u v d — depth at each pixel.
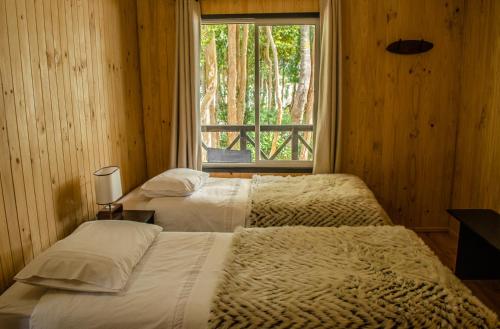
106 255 1.83
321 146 3.84
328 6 3.59
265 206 2.90
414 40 3.66
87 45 2.83
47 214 2.30
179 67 3.77
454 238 3.84
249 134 4.14
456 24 3.69
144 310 1.61
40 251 2.22
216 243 2.26
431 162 3.92
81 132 2.73
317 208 2.86
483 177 3.38
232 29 3.96
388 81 3.81
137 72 3.86
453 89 3.79
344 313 1.52
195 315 1.57
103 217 2.71
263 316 1.52
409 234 2.27
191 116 3.82
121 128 3.47
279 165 4.12
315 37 3.86
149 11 3.83
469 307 1.54
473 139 3.54
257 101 4.03
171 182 3.16
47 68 2.30
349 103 3.86
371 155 3.94
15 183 2.01
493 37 3.23
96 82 2.98
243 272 1.85
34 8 2.18
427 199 3.98
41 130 2.23
